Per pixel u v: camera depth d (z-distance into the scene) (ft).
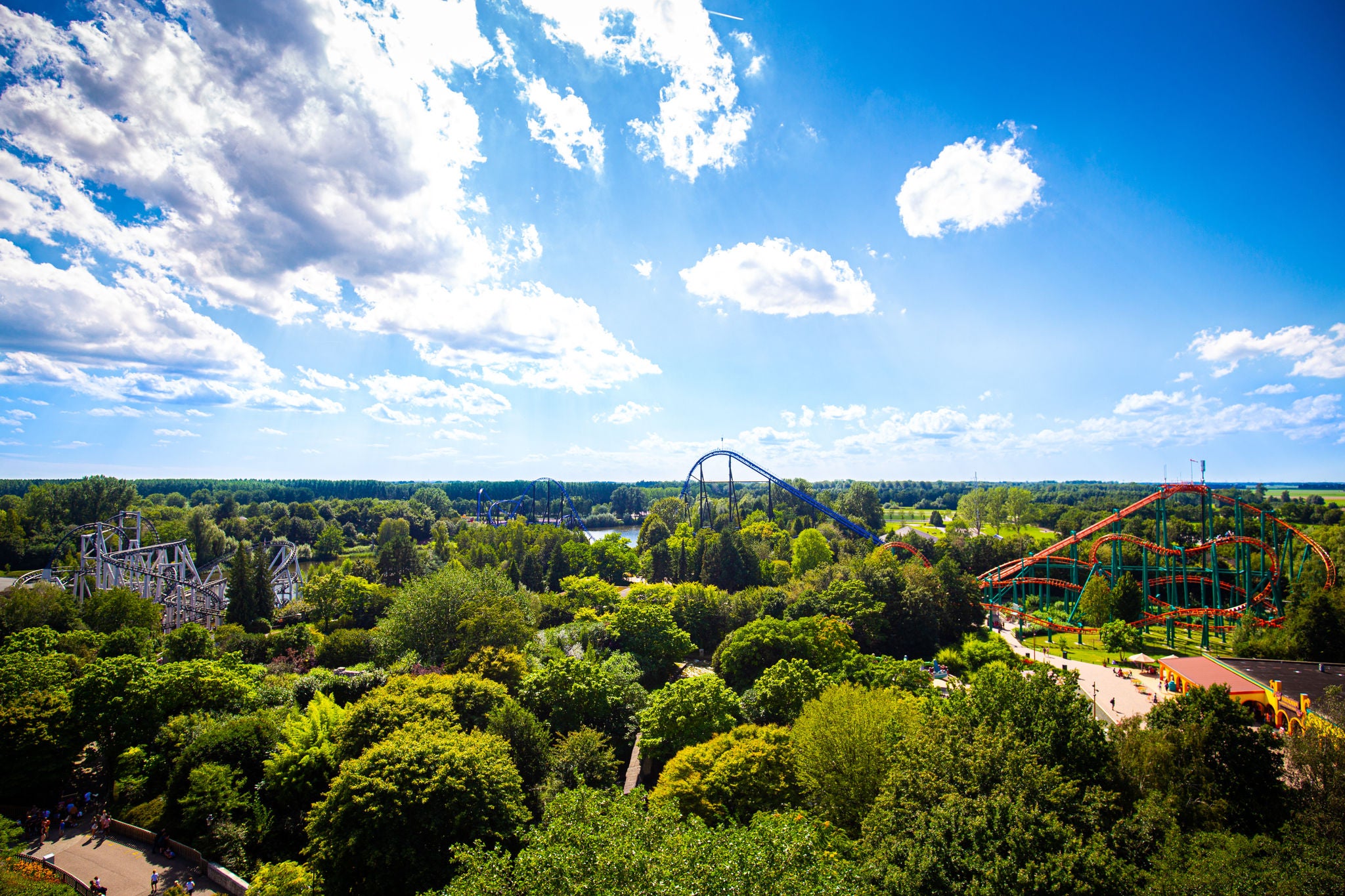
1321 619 247.09
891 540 497.87
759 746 141.38
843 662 229.04
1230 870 79.30
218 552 538.47
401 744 126.21
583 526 650.02
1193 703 118.21
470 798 118.42
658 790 140.56
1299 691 196.54
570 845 85.92
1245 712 112.06
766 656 247.50
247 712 175.42
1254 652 261.44
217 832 132.98
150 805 144.97
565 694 190.19
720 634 311.06
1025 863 79.41
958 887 78.69
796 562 414.62
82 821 143.74
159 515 596.29
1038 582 405.80
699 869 75.66
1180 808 102.68
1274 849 85.10
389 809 112.98
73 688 165.48
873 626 287.89
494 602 260.83
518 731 161.07
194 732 157.58
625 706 205.46
